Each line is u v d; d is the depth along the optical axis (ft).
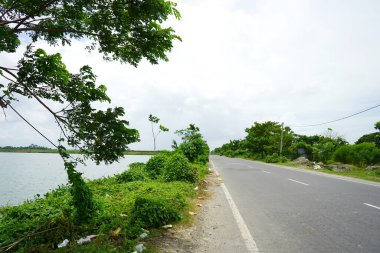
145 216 19.25
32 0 14.75
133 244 15.07
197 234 18.03
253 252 14.76
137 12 15.30
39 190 50.06
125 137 18.03
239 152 235.81
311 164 95.61
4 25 14.83
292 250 14.94
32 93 15.60
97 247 14.01
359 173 62.80
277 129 172.35
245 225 19.89
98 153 18.33
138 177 43.32
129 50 17.52
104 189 34.27
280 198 30.12
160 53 17.31
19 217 22.22
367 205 26.07
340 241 16.21
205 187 39.19
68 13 16.30
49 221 17.53
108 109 17.57
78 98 16.51
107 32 16.69
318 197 30.50
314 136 175.11
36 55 14.29
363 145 89.81
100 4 15.48
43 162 140.97
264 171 66.64
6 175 73.00
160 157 54.90
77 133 17.74
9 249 14.83
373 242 15.96
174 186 34.42
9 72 14.49
